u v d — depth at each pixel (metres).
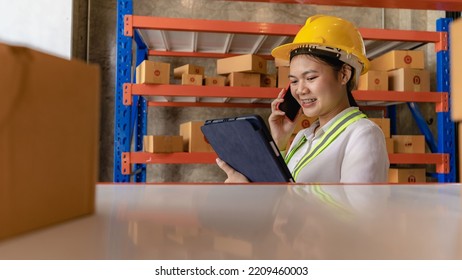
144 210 0.38
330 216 0.35
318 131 1.25
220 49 2.69
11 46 0.25
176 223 0.31
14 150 0.26
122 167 1.91
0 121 0.24
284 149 1.55
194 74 2.07
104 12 2.86
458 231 0.29
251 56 2.01
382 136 1.14
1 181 0.25
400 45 2.41
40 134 0.28
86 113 0.33
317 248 0.24
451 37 0.32
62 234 0.27
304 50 1.20
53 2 2.26
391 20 3.07
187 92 1.93
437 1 1.51
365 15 3.06
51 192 0.29
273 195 0.51
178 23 1.93
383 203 0.44
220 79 2.07
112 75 2.87
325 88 1.20
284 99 1.47
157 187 0.61
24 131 0.26
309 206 0.41
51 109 0.29
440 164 2.05
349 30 1.25
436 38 2.06
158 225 0.30
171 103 2.73
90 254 0.23
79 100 0.32
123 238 0.26
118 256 0.22
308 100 1.24
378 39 2.06
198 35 2.34
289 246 0.25
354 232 0.28
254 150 0.93
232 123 0.91
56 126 0.29
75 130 0.32
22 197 0.26
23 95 0.26
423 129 2.45
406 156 2.06
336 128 1.18
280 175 0.91
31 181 0.27
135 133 2.67
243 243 0.25
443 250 0.24
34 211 0.28
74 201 0.32
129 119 1.92
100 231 0.28
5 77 0.24
